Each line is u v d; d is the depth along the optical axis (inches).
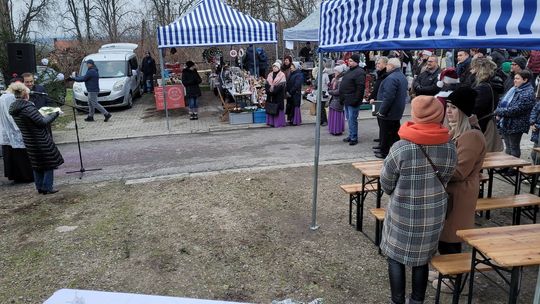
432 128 109.7
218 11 415.5
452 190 127.5
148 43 994.1
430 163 110.3
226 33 408.5
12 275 162.4
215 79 632.4
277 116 419.5
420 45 113.6
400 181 113.3
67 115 530.0
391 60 285.1
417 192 111.8
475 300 135.8
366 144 343.3
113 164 315.9
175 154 337.4
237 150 340.8
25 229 203.6
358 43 141.9
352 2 143.9
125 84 561.3
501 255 104.8
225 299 142.9
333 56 686.5
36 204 236.7
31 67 398.3
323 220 200.5
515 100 231.9
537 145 230.5
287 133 394.6
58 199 243.4
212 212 213.8
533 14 85.5
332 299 140.4
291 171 276.8
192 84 467.2
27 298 146.9
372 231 187.3
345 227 192.2
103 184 268.4
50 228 203.3
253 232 190.4
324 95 419.5
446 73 213.8
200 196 237.0
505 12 91.3
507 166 176.9
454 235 129.1
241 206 220.2
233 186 250.8
